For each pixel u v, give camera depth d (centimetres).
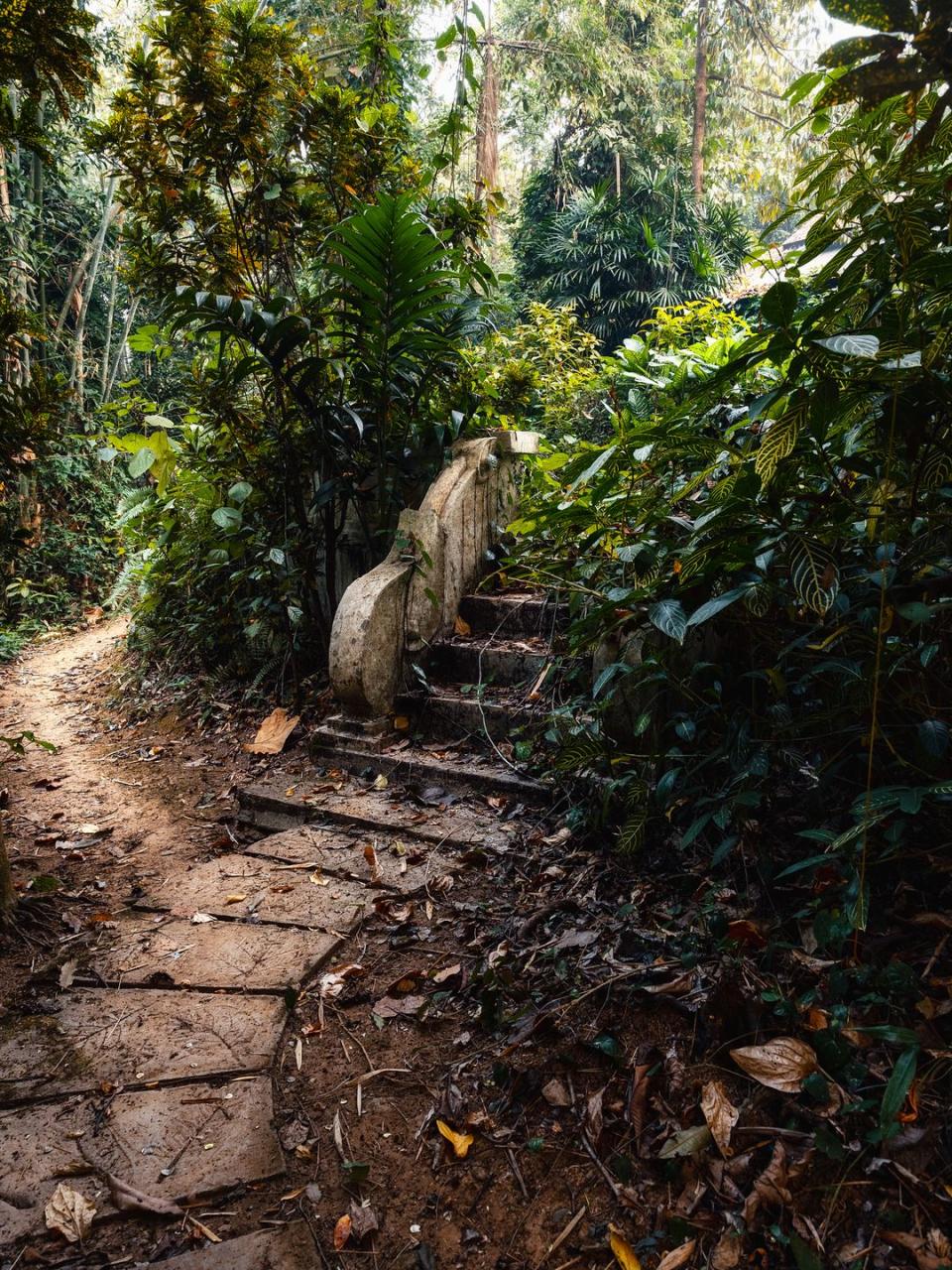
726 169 1491
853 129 189
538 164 1526
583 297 1171
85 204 1041
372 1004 228
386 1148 180
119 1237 160
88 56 269
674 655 277
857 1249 144
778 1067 171
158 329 491
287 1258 154
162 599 571
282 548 442
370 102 484
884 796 181
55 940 269
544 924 249
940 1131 157
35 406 288
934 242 183
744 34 1477
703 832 262
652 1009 202
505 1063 196
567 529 340
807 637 228
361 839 321
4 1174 173
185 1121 187
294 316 384
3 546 373
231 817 366
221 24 407
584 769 311
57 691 628
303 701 455
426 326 440
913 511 197
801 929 209
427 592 405
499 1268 153
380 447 434
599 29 1206
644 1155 169
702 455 238
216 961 248
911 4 96
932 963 187
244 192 441
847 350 150
